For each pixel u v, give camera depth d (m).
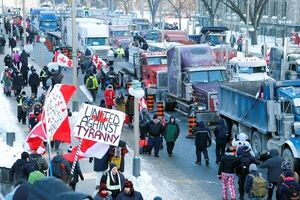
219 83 29.23
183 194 19.12
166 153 24.72
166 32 61.91
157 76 35.31
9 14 106.31
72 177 15.45
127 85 39.09
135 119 19.97
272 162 18.09
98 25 55.94
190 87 31.27
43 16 79.56
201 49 32.94
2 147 20.61
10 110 32.97
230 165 18.08
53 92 14.64
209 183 20.45
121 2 134.62
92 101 34.34
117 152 18.00
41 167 15.70
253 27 70.56
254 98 22.98
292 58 38.94
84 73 46.78
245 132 24.30
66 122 14.94
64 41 62.19
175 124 23.98
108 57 52.88
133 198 13.81
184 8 117.06
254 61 38.66
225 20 91.25
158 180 20.64
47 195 6.79
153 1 91.50
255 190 16.80
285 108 21.36
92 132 14.85
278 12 80.94
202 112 29.11
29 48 48.62
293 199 16.02
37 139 15.88
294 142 20.67
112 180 15.47
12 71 38.97
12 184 15.67
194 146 25.97
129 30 65.81
